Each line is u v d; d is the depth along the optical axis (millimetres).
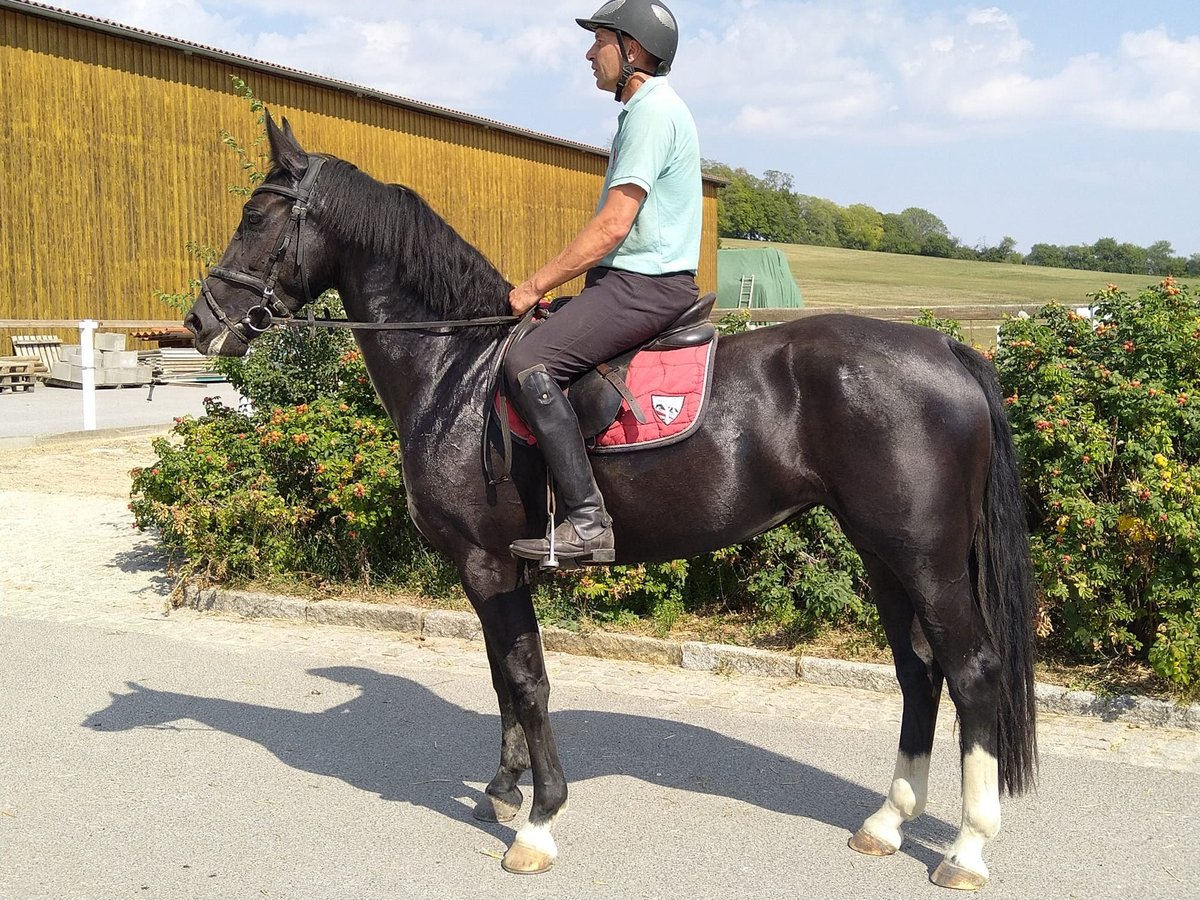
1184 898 3359
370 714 5059
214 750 4598
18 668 5652
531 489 3598
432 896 3414
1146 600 5270
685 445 3490
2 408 15789
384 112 25656
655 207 3486
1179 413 5309
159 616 6684
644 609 6359
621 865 3627
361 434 6770
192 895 3395
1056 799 4094
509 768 4016
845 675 5453
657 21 3502
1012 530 3498
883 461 3352
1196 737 4734
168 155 21125
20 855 3639
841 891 3443
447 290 3746
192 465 7074
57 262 19312
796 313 8523
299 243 3785
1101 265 86625
